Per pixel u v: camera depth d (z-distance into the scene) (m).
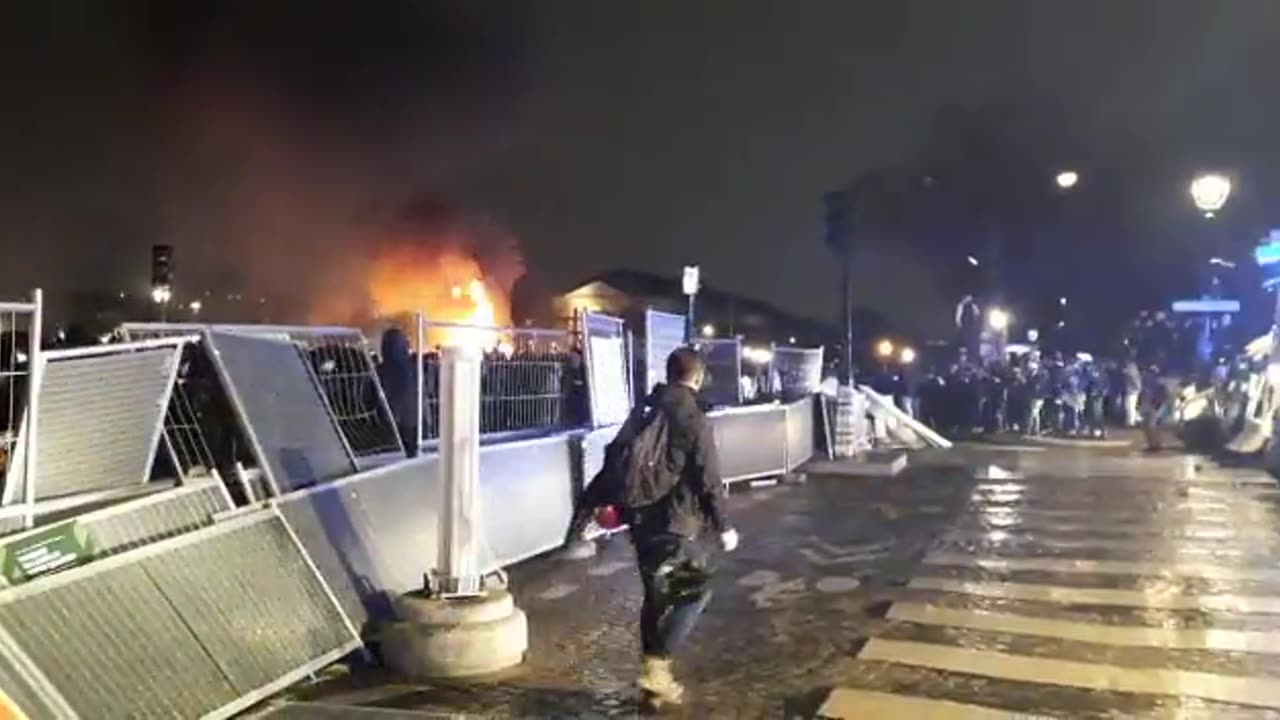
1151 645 7.77
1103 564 10.62
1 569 5.48
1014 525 13.08
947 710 6.39
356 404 9.52
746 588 9.66
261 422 7.76
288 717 6.07
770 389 20.98
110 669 5.50
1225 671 7.16
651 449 6.47
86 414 6.68
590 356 13.19
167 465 7.76
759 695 6.67
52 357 6.41
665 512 6.50
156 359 7.17
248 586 6.64
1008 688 6.81
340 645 7.05
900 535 12.41
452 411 7.31
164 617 5.97
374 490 8.42
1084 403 29.73
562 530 11.19
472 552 7.39
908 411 31.02
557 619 8.48
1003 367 32.12
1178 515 13.79
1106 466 19.58
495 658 7.07
